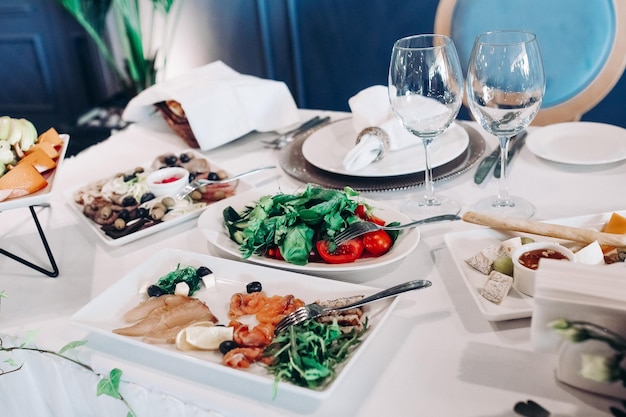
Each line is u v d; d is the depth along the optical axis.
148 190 1.05
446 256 0.82
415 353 0.65
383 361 0.64
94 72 3.13
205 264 0.82
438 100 0.87
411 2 2.28
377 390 0.61
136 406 0.68
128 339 0.68
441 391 0.60
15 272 0.90
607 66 1.47
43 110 3.30
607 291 0.53
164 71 2.67
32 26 3.06
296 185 1.07
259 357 0.64
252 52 2.67
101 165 1.26
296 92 2.67
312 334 0.63
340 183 1.02
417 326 0.69
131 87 2.67
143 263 0.82
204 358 0.65
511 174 1.03
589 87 1.50
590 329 0.53
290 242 0.80
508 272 0.73
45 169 0.96
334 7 2.42
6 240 1.00
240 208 0.95
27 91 3.27
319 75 2.60
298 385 0.59
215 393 0.62
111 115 2.86
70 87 3.20
